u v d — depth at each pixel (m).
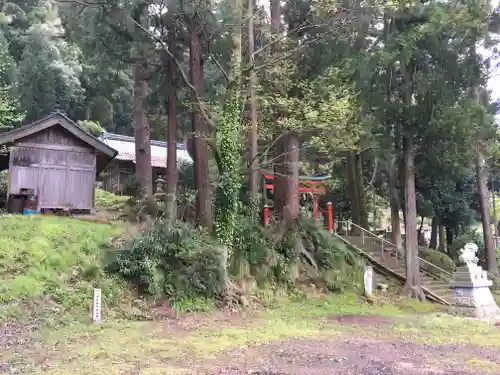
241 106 14.82
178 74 18.30
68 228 14.12
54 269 11.62
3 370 6.55
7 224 13.56
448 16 14.95
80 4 16.33
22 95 29.34
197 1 15.91
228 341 9.02
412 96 17.45
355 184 25.69
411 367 7.22
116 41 17.52
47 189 17.50
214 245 13.79
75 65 32.84
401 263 20.70
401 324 11.82
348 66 16.38
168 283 12.49
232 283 13.77
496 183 32.62
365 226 25.42
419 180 24.98
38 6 33.97
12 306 9.52
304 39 16.72
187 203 18.09
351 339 9.61
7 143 17.19
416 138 17.81
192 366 7.09
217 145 14.38
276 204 19.53
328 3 14.48
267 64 14.66
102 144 18.44
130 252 12.62
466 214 29.52
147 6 16.92
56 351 7.78
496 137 19.09
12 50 31.52
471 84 17.39
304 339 9.44
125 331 9.57
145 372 6.66
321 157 21.44
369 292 16.36
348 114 15.05
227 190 14.19
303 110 14.85
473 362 7.56
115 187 30.00
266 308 13.70
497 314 13.89
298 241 17.12
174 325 10.61
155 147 34.19
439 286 18.94
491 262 22.12
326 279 16.59
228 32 16.52
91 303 10.72
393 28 16.64
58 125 17.75
